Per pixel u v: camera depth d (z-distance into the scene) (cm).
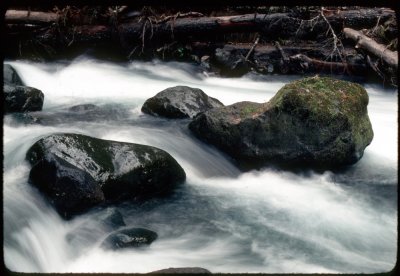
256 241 476
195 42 1394
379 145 766
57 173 477
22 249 407
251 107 687
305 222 526
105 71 1238
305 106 632
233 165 666
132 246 435
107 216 479
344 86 681
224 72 1324
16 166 539
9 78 880
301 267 433
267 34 1304
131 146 559
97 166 518
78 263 419
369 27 1273
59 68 1196
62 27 1271
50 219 461
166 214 525
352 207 569
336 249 471
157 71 1307
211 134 681
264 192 602
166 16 1343
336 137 639
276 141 645
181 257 435
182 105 786
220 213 536
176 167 583
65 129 710
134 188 538
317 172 655
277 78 1304
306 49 1326
